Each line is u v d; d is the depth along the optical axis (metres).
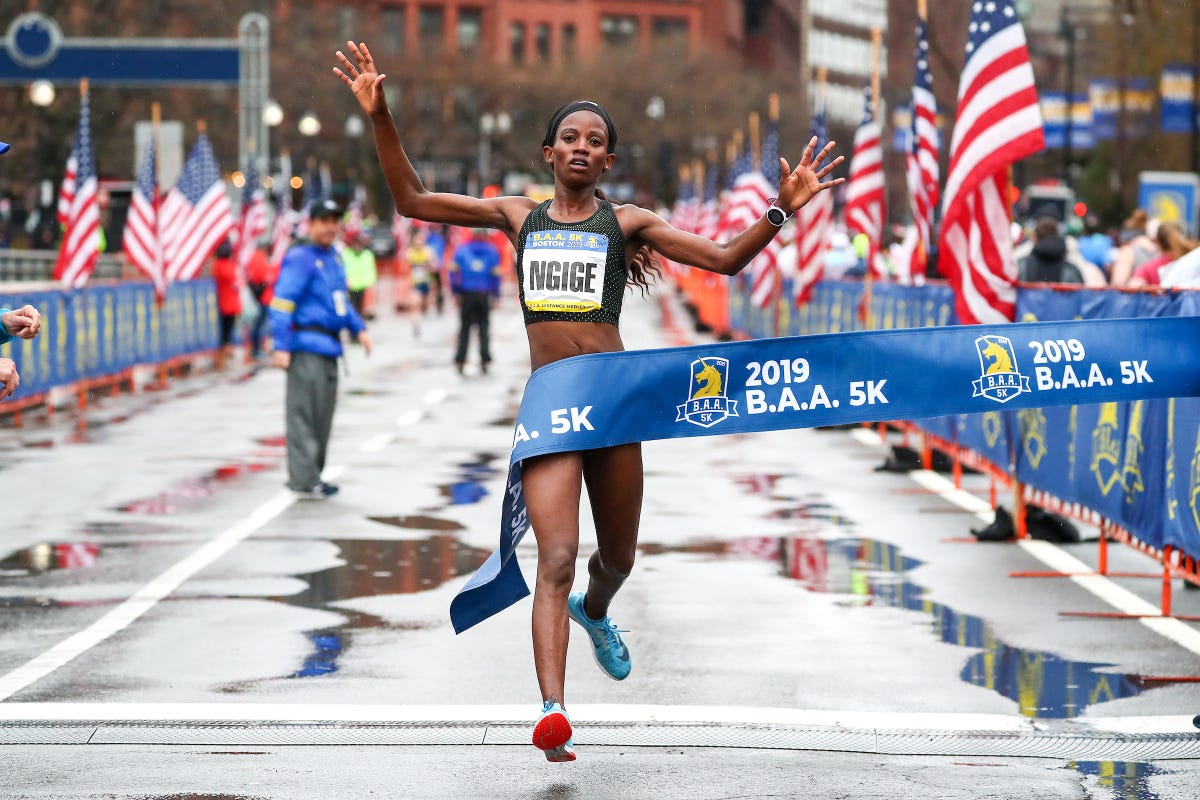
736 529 20.16
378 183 151.25
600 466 10.89
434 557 18.12
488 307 43.88
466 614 10.95
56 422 32.75
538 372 10.69
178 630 14.53
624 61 167.88
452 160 168.50
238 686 12.56
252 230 54.09
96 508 21.58
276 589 16.36
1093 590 16.55
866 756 10.87
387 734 11.27
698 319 66.94
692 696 12.36
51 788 10.03
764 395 11.26
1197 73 71.38
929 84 27.92
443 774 10.39
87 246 36.28
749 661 13.48
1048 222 28.08
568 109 10.84
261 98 70.12
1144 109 85.25
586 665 13.38
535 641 10.15
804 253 39.88
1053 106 91.19
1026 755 10.90
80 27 90.75
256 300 51.59
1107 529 17.11
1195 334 12.42
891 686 12.68
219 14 99.06
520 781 10.25
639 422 10.79
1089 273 31.22
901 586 16.70
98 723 11.48
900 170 167.75
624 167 164.12
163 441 29.30
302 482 22.69
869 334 11.55
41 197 80.25
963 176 21.27
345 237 60.66
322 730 11.35
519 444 10.55
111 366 38.56
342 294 22.77
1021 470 19.86
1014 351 12.02
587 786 10.16
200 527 20.06
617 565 11.08
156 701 12.10
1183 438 14.85
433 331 64.38
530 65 167.88
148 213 42.28
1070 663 13.47
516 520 10.93
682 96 164.12
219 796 9.92
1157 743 11.17
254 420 33.06
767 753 10.91
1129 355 12.43
